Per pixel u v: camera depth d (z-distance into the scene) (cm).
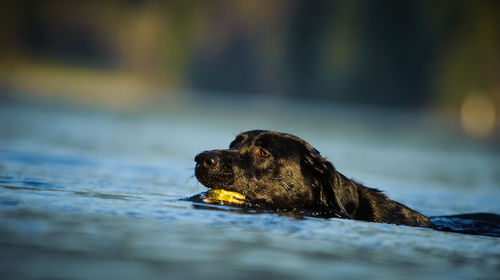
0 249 1033
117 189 2152
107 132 6047
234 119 9856
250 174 2077
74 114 8062
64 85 15550
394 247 1381
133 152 4403
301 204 2131
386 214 2106
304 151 2150
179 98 17150
